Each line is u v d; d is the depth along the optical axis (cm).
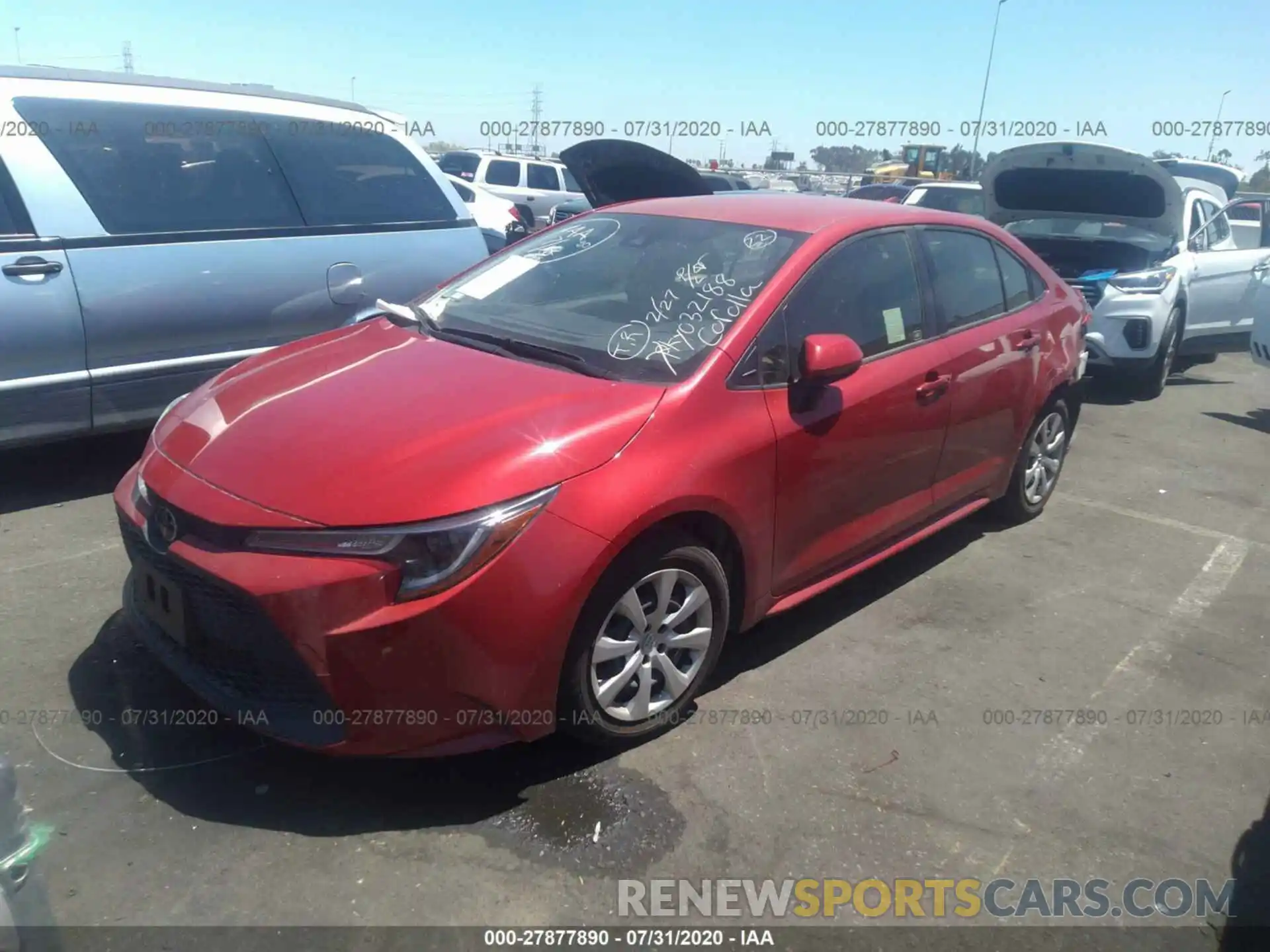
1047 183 851
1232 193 1427
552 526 272
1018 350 463
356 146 573
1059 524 537
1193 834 297
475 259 607
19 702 319
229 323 509
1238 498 600
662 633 312
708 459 308
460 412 298
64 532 448
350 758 299
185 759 297
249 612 262
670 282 369
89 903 245
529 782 297
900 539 422
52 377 457
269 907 247
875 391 372
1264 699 371
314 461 279
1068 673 382
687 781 303
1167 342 830
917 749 327
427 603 257
